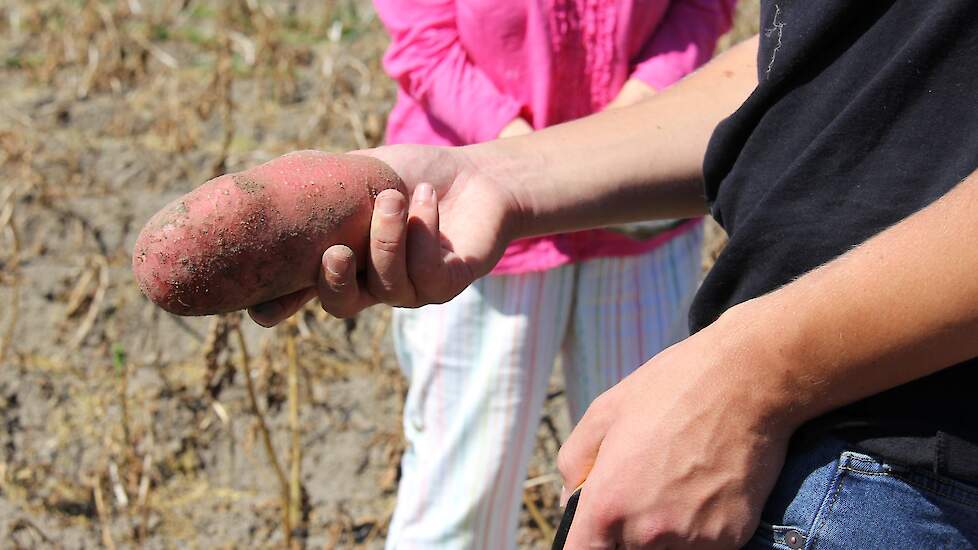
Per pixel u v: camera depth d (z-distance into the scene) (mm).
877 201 973
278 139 2639
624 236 1519
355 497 1984
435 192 1060
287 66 2809
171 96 2746
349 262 1021
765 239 1008
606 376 1573
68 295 2281
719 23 1573
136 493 1962
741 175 1041
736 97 1148
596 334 1557
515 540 1607
